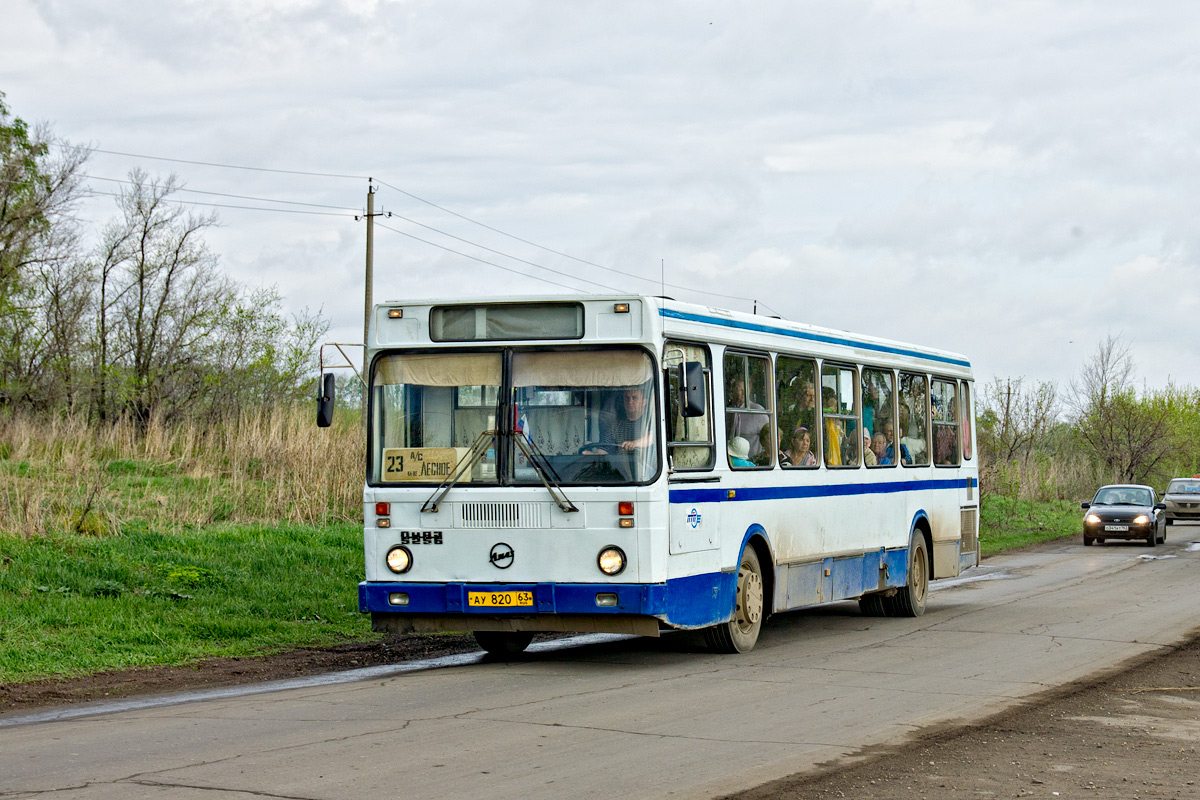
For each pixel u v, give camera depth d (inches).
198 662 488.7
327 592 645.9
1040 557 1169.4
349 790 274.4
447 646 544.4
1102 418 2529.5
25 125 1470.2
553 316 451.5
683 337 463.5
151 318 1471.5
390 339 462.9
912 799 271.9
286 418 1030.4
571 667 473.7
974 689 417.4
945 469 720.3
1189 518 1838.1
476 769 295.4
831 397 587.5
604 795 271.9
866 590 613.0
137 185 1472.7
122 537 713.6
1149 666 472.4
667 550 443.5
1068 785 286.4
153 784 279.4
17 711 387.2
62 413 1152.8
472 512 449.1
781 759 308.5
